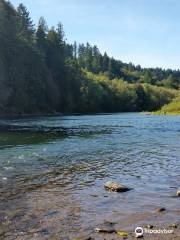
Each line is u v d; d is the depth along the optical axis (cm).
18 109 12394
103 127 6150
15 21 14538
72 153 3028
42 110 13688
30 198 1633
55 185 1883
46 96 14162
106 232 1220
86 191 1759
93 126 6419
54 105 14525
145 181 1961
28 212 1433
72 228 1259
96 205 1529
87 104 17262
